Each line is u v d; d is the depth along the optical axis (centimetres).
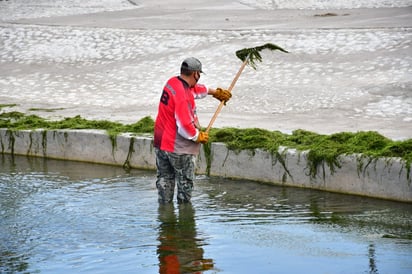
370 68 2492
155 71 2755
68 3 4903
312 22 3397
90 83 2675
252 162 1486
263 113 2041
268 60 2706
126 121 1908
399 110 1981
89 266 1002
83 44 3192
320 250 1047
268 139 1502
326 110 2034
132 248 1077
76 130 1759
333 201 1312
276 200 1331
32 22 3838
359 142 1399
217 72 2636
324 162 1375
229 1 4638
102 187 1465
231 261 1010
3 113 2059
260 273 959
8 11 4506
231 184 1465
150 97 2414
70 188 1461
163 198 1311
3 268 1002
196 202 1330
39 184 1502
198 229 1165
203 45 3000
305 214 1236
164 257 1033
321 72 2512
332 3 4322
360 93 2209
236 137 1543
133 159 1650
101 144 1702
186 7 4397
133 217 1241
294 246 1068
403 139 1484
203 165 1559
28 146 1831
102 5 4734
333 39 2877
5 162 1756
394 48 2675
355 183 1338
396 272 949
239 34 3091
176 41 3095
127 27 3491
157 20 3750
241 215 1240
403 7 3922
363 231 1132
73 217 1249
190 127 1227
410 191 1263
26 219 1241
